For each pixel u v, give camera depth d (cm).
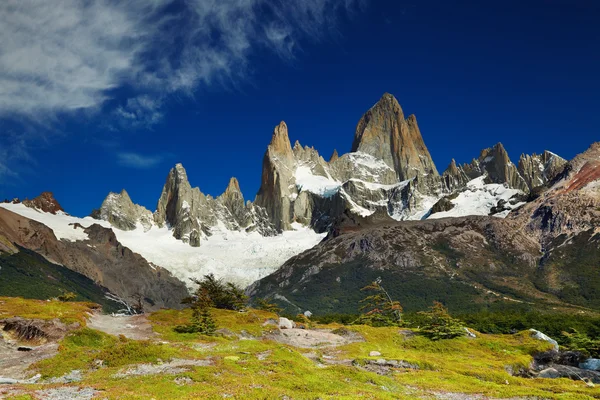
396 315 13300
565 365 8462
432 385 5350
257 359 5591
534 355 8588
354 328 9694
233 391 3978
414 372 6125
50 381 4481
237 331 8719
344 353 7462
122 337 6806
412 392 5034
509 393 5022
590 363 8406
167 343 6397
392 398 4272
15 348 6212
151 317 9944
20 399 3491
